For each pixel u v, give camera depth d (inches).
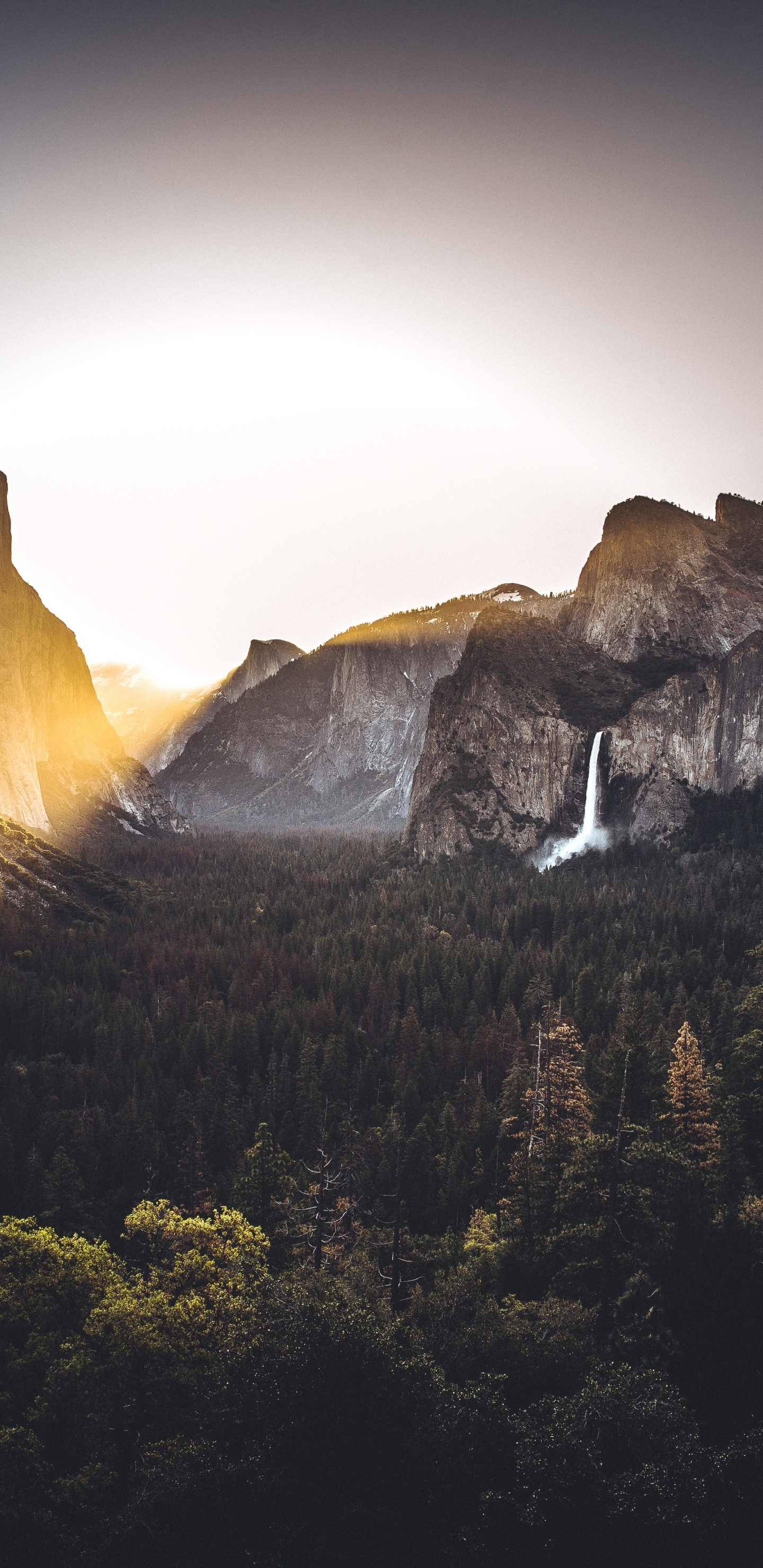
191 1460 1034.1
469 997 3609.7
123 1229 2178.9
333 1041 3065.9
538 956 3924.7
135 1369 1125.7
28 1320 1218.6
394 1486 986.7
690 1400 1170.0
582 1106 1979.6
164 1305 1190.3
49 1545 959.6
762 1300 1272.1
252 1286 1296.8
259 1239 1460.4
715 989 3061.0
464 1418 1060.5
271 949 4562.0
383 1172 2146.9
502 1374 1171.3
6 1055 3284.9
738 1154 1606.8
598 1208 1407.5
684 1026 1952.5
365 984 3855.8
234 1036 3228.3
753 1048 1947.6
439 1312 1382.9
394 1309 1417.3
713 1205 1438.2
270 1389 1069.1
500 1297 1509.6
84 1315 1234.0
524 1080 2416.3
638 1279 1296.8
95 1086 2952.8
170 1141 2549.2
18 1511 972.6
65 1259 1274.6
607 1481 984.9
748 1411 1147.9
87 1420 1130.7
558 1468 990.4
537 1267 1524.4
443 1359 1254.3
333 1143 2471.7
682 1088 1754.4
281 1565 918.4
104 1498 1035.3
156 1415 1135.0
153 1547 957.2
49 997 3722.9
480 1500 970.1
